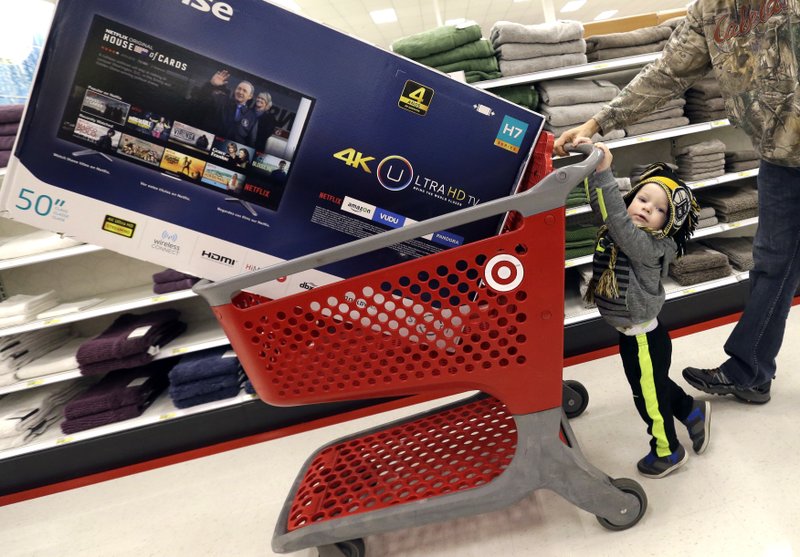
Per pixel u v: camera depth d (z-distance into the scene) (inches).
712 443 65.5
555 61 89.4
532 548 54.9
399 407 93.0
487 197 46.9
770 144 54.7
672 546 51.2
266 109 41.9
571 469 49.8
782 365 79.4
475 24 89.0
